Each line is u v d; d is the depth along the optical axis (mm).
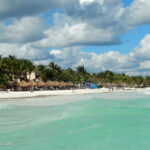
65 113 18734
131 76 157625
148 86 159625
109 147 8969
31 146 9383
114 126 12875
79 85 94375
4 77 57438
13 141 10258
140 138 10211
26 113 19859
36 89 66625
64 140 10211
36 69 82000
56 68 91312
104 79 125688
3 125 14195
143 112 18453
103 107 22516
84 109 21109
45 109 22672
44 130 12445
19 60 71188
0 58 64812
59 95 54219
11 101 34219
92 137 10586
